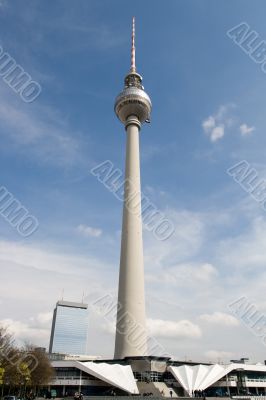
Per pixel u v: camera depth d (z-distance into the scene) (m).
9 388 82.88
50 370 85.56
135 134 135.75
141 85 148.25
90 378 85.94
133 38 163.25
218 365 96.88
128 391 78.12
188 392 82.06
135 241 115.56
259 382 99.69
